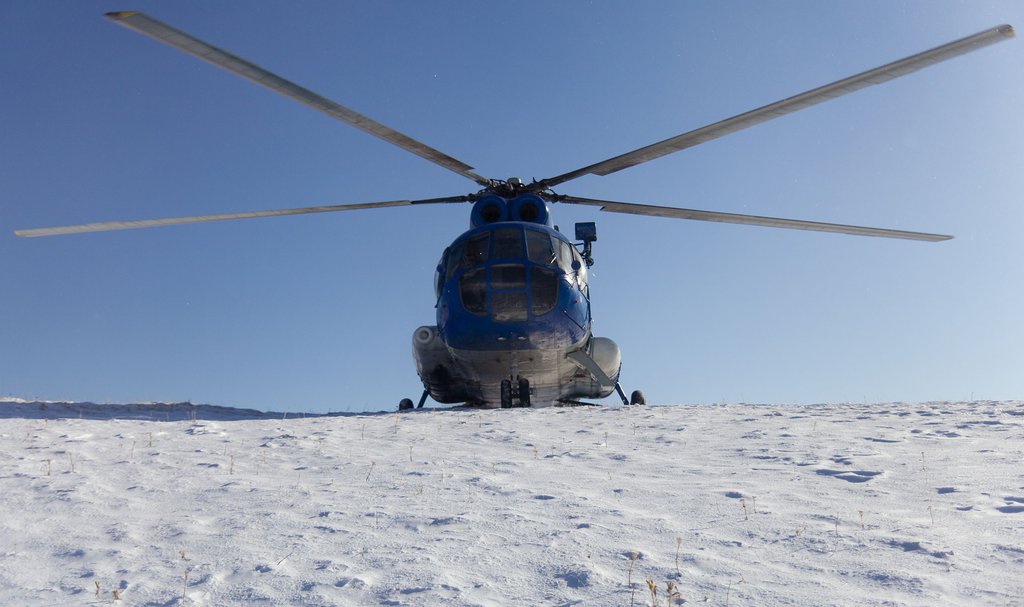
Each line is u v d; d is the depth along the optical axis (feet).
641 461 22.09
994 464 19.85
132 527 15.97
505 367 45.19
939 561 12.30
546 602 11.25
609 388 49.67
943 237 43.16
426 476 20.39
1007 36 22.76
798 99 29.30
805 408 36.47
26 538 15.40
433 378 50.62
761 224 44.62
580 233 52.06
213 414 42.57
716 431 27.73
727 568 12.43
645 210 46.19
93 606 11.64
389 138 37.14
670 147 37.96
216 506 17.61
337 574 12.64
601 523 15.31
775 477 19.24
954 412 32.45
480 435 28.04
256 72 27.09
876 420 30.14
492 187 49.52
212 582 12.50
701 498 17.16
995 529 13.91
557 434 27.99
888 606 10.56
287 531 15.34
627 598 11.23
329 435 28.35
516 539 14.37
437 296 47.52
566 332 44.45
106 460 23.30
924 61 24.62
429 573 12.52
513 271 43.32
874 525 14.47
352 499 17.93
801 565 12.46
